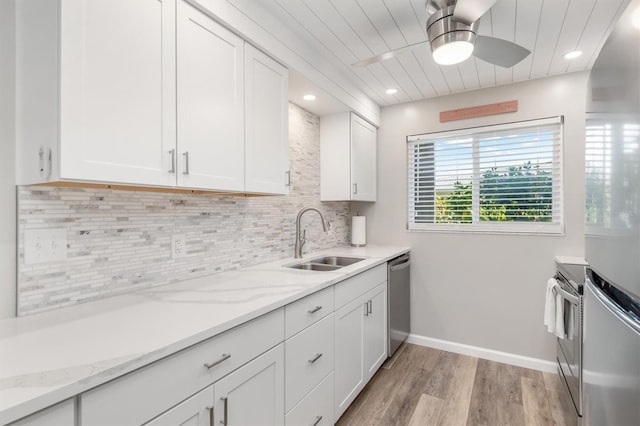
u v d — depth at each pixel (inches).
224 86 60.0
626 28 29.1
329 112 112.4
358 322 84.5
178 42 51.5
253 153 67.0
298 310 60.0
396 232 128.2
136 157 45.7
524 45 82.7
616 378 31.2
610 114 32.9
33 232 45.8
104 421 31.2
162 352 35.4
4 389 27.1
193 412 39.8
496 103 109.9
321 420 67.2
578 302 65.1
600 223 36.4
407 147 126.7
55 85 38.4
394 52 67.6
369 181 124.7
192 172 53.7
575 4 66.1
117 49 43.4
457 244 116.6
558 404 83.2
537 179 105.5
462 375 98.7
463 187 117.6
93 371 30.2
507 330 108.0
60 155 37.9
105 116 42.1
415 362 107.4
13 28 43.8
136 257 58.9
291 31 76.7
